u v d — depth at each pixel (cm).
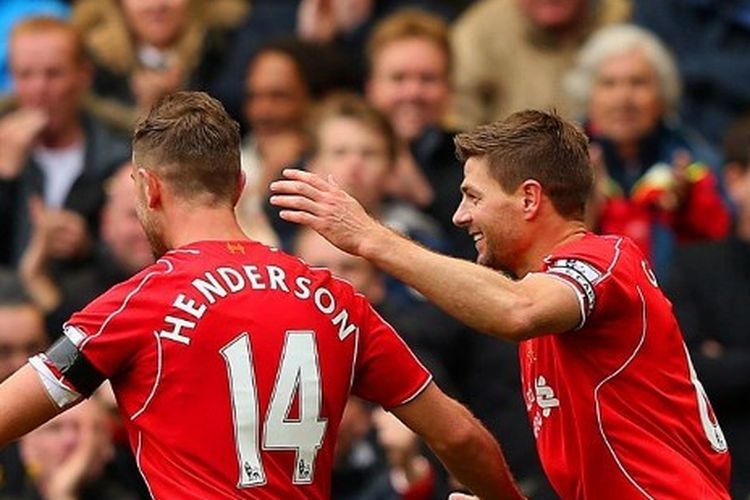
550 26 3098
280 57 3028
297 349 1689
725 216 2783
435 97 2945
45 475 2508
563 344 1741
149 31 3203
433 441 1773
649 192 2769
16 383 1662
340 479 2477
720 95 3175
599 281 1692
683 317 2592
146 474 1677
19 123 2984
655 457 1727
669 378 1742
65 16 3412
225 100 3203
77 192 2964
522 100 3095
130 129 3061
